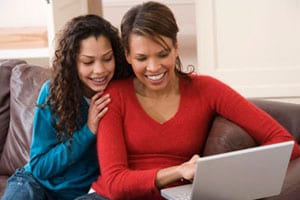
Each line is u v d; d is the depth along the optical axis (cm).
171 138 164
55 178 181
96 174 185
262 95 283
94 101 170
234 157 129
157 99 169
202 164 126
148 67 160
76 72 173
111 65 171
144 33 156
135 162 165
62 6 273
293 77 278
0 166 235
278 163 137
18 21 336
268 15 275
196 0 282
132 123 165
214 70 286
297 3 271
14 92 237
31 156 178
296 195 146
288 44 276
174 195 139
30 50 333
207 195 133
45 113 176
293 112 192
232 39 281
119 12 361
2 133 239
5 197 180
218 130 167
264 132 165
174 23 161
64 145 173
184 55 360
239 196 137
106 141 160
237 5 277
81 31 169
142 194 150
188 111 167
